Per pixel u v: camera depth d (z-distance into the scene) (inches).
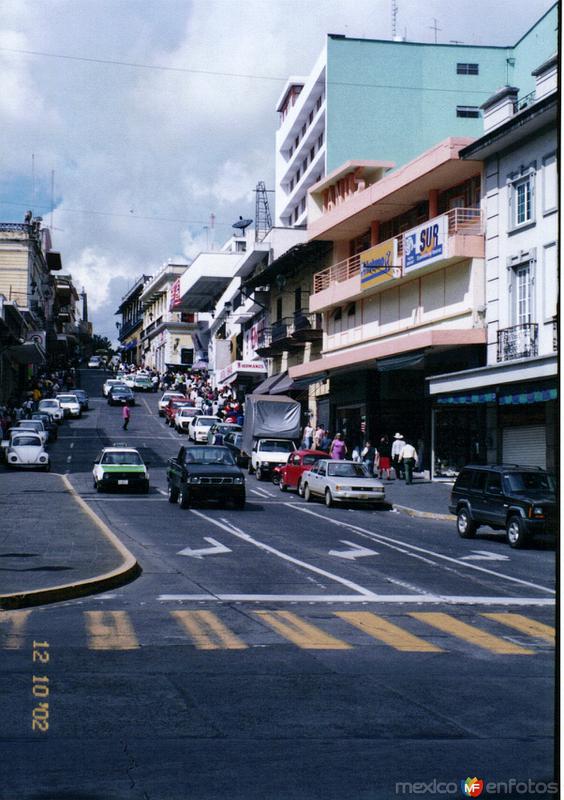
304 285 2159.2
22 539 767.1
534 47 2215.8
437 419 1443.2
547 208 1170.6
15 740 271.3
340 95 2253.9
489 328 1290.6
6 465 1648.6
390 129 2266.2
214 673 369.7
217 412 2475.4
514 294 1245.1
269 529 943.0
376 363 1578.5
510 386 1135.6
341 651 421.1
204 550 779.4
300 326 2049.7
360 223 1747.0
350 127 2252.7
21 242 2994.6
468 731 292.4
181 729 287.9
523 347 1184.8
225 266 3599.9
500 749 271.1
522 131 1196.5
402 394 1710.1
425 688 352.8
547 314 1163.9
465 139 1338.6
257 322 2726.4
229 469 1124.5
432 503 1202.6
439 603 573.6
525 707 324.8
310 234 1902.1
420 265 1409.9
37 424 1989.4
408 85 2273.6
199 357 4183.1
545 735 288.2
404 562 749.3
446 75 2283.5
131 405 3154.5
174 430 2471.7
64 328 5162.4
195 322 4827.8
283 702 325.4
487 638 465.1
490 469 902.4
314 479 1262.3
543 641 461.1
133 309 6525.6
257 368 2527.1
